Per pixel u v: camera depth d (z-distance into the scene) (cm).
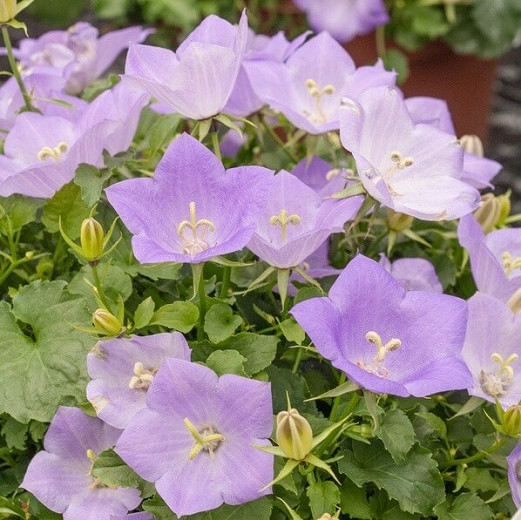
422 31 90
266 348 40
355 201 40
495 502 42
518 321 41
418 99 50
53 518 40
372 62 92
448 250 49
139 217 38
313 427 39
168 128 46
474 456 41
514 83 130
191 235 40
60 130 45
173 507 37
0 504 40
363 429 39
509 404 41
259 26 91
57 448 40
